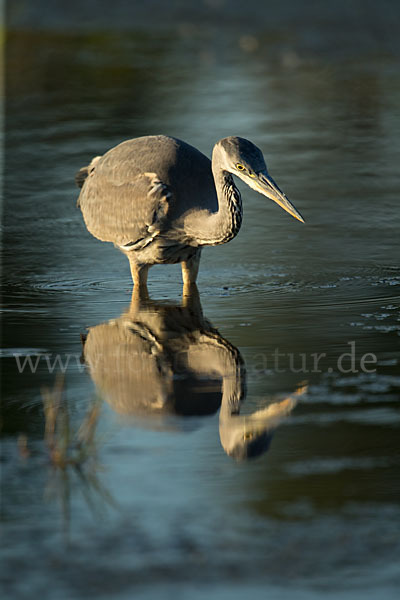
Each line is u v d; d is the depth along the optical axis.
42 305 12.27
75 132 22.80
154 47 32.88
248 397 8.95
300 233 15.78
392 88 27.19
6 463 7.50
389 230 15.77
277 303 12.21
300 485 7.01
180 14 36.19
